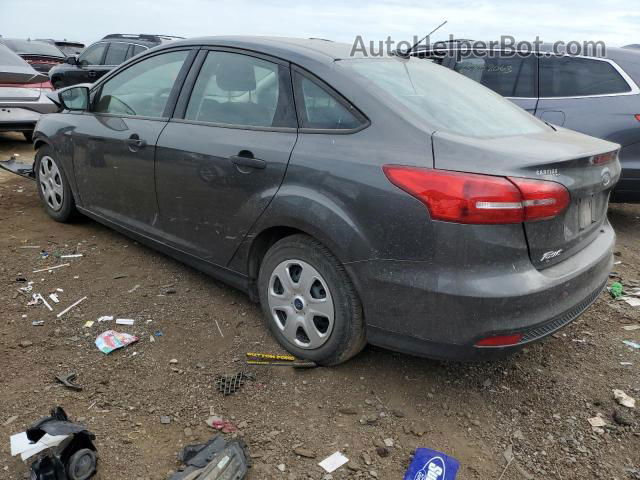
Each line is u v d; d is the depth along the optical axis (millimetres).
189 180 3365
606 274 2951
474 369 3033
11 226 4840
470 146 2387
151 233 3834
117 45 11984
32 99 7984
